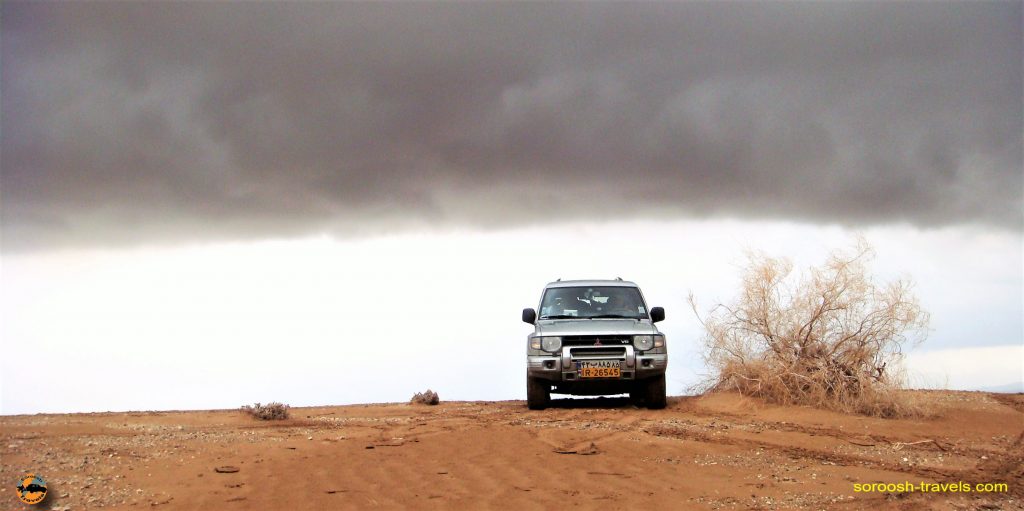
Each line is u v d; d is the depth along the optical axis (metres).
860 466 10.39
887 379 14.79
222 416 13.96
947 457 10.98
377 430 12.67
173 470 9.46
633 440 11.90
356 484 9.00
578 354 15.73
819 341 15.60
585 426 13.17
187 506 8.09
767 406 15.27
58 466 9.32
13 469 9.09
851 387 15.09
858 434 12.61
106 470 9.28
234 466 9.73
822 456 10.96
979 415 14.41
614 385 15.96
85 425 12.03
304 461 10.10
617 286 17.81
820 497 8.81
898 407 14.34
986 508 8.52
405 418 14.55
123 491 8.53
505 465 10.02
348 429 12.77
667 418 14.31
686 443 11.77
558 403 17.84
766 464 10.43
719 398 16.33
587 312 17.22
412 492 8.71
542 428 12.87
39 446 10.27
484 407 17.06
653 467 10.10
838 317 15.48
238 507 8.08
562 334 15.80
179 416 13.66
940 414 14.48
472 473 9.58
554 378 15.70
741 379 16.38
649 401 15.93
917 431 12.86
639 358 15.59
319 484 8.98
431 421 13.91
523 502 8.38
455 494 8.65
